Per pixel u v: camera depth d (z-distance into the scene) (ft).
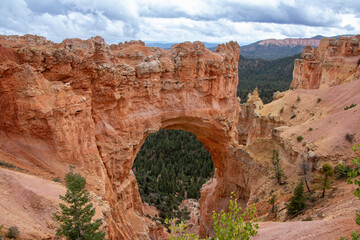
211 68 133.08
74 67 86.02
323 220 63.62
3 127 70.74
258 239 67.31
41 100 71.87
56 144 72.79
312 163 97.45
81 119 80.89
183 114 127.44
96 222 50.24
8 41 88.99
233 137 153.79
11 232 41.57
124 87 101.65
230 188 144.25
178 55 124.67
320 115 158.51
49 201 53.78
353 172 36.06
